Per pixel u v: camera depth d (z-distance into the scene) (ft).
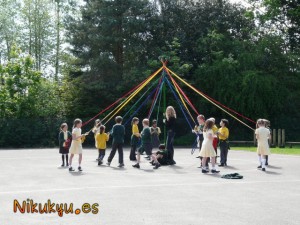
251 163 47.78
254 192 27.63
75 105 100.01
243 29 109.50
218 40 100.42
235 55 100.83
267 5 109.50
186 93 101.19
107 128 96.58
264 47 100.07
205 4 110.11
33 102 92.99
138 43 100.53
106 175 36.65
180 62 100.68
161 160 45.44
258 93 93.56
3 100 91.61
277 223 19.29
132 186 30.04
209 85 97.25
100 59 96.78
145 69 96.37
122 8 98.89
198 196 26.07
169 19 106.11
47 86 97.40
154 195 26.35
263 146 40.98
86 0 103.71
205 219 19.97
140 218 20.12
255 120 95.91
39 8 128.06
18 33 128.77
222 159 44.86
